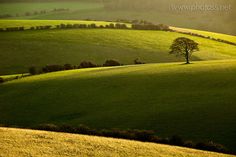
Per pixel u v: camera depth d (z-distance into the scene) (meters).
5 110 74.31
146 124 58.47
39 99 78.44
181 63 100.00
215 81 75.00
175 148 42.19
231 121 56.22
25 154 36.09
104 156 37.06
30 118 68.44
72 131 49.69
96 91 78.31
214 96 67.06
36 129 50.38
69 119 65.50
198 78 78.12
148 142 45.03
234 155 42.78
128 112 64.56
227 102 63.50
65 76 93.88
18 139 40.38
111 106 68.94
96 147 39.41
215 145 45.62
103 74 91.00
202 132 53.62
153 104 66.94
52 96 79.06
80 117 65.62
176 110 62.53
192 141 51.00
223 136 51.78
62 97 77.62
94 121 62.28
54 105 73.81
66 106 72.38
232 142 49.88
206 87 72.44
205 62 98.69
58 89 82.88
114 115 63.97
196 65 91.94
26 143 39.22
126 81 82.06
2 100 80.75
